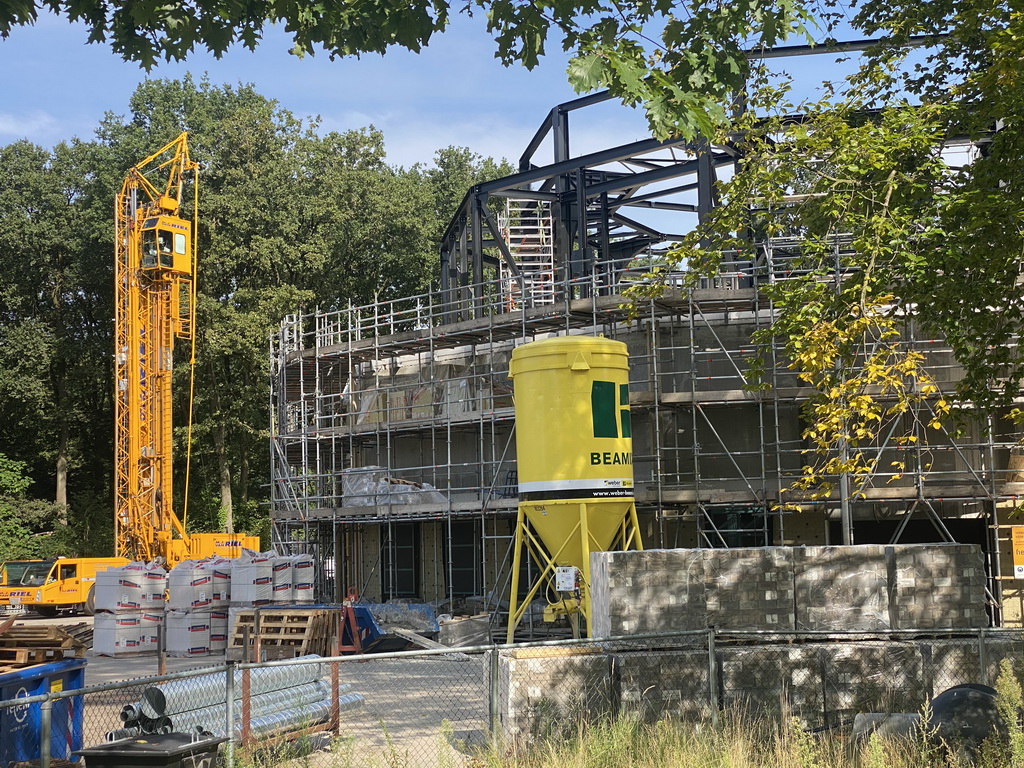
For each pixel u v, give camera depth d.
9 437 64.06
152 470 46.34
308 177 63.19
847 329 13.97
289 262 58.94
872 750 9.56
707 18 10.92
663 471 27.66
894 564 14.91
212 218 57.97
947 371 25.53
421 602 30.42
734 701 13.31
